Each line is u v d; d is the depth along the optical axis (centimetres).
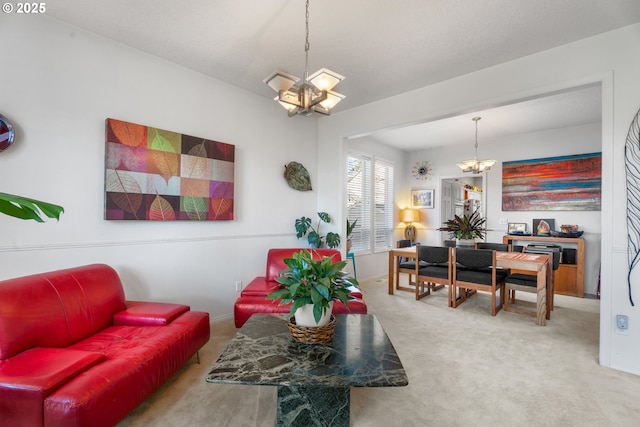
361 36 249
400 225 645
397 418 172
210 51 277
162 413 175
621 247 229
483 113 416
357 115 403
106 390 140
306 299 163
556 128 482
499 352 256
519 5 211
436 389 201
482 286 362
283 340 175
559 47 257
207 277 324
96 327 205
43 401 127
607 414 177
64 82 236
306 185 425
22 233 219
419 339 283
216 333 296
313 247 414
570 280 450
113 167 254
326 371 140
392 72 307
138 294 275
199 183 311
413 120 349
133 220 270
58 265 233
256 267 371
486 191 550
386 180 607
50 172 229
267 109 385
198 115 317
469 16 223
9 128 212
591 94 355
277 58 287
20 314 165
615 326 231
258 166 375
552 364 236
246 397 191
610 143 234
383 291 465
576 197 466
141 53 277
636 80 225
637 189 223
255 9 219
